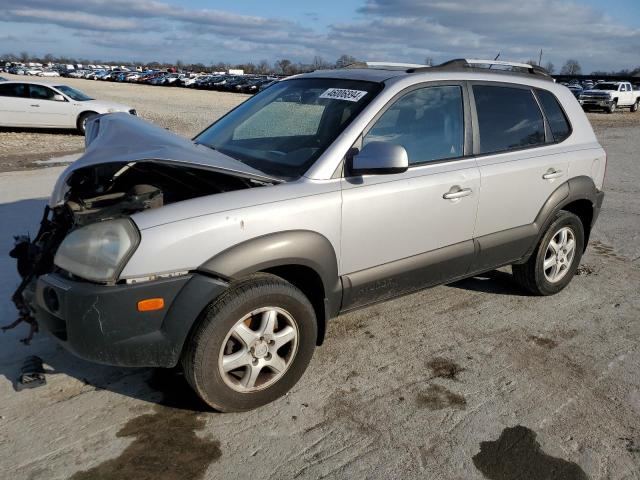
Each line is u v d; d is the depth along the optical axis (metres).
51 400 3.04
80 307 2.54
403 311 4.36
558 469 2.70
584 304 4.62
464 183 3.70
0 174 9.43
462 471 2.66
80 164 2.75
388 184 3.33
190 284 2.66
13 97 15.75
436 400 3.21
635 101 34.56
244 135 3.74
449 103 3.76
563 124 4.55
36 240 3.41
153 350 2.68
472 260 3.93
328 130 3.34
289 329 3.03
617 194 9.05
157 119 20.44
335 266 3.19
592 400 3.27
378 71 3.79
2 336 3.63
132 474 2.54
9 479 2.47
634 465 2.75
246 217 2.79
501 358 3.70
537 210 4.28
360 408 3.11
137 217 2.62
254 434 2.85
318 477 2.58
